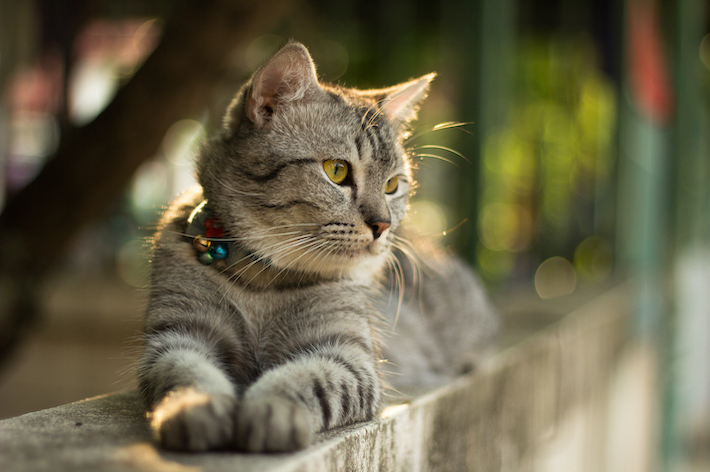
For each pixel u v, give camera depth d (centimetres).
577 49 978
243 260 229
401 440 221
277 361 227
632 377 770
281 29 782
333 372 196
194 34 377
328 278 244
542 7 922
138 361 218
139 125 388
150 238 261
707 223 1166
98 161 390
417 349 327
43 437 162
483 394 302
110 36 860
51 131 800
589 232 1138
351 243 233
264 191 229
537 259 1123
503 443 329
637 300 861
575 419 472
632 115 927
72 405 203
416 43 877
